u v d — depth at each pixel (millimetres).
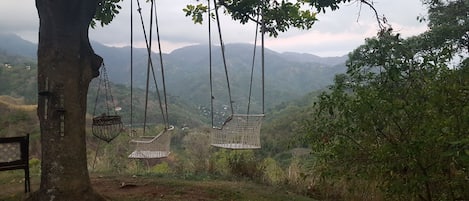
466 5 11688
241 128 6246
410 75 2395
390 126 2381
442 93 2244
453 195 2406
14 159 4539
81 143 3717
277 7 5016
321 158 2713
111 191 4676
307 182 5633
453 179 2336
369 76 2549
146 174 6133
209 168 6520
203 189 4914
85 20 3797
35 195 3705
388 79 2441
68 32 3629
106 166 7492
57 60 3598
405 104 2301
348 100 2494
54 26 3588
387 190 2602
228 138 6309
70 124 3625
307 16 5297
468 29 10680
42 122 3639
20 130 20562
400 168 2338
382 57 2492
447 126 2129
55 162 3580
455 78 2322
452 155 1886
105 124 5488
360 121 2439
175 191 4738
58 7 3557
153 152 6340
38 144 13109
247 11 4945
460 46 11078
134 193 4578
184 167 6789
